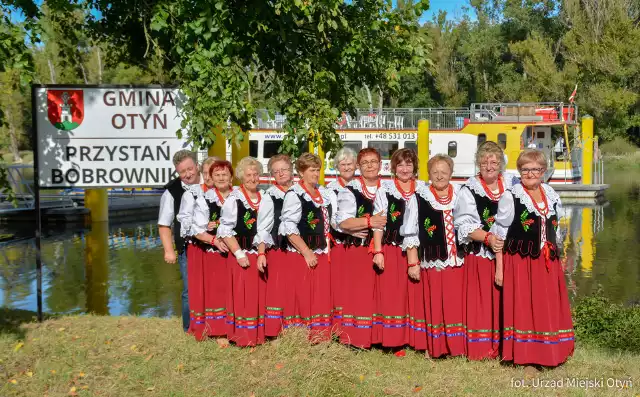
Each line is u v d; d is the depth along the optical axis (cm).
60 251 1642
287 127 741
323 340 578
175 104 715
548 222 541
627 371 554
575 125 2989
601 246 1669
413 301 582
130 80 4222
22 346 603
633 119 4581
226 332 598
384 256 577
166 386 514
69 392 505
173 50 742
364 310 582
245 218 582
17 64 628
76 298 1158
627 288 1220
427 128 2586
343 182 591
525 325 542
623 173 4053
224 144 859
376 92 852
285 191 585
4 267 1437
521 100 4459
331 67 778
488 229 558
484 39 4809
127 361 564
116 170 714
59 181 710
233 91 680
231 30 710
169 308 1091
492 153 556
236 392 504
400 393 502
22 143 5991
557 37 4859
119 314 1050
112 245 1731
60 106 706
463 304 573
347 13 763
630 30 4169
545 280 539
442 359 573
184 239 620
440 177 566
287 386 509
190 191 606
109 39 892
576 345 736
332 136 761
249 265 584
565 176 2777
